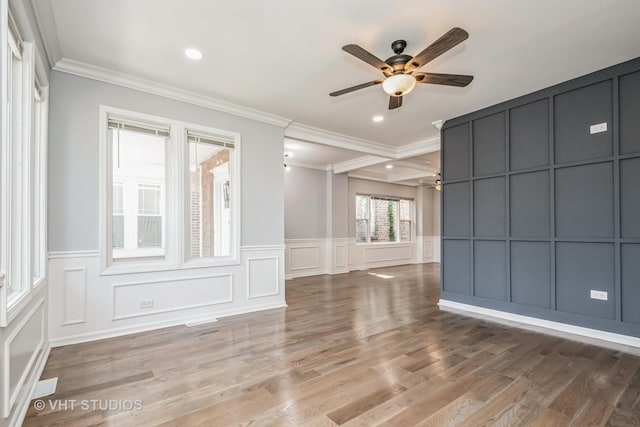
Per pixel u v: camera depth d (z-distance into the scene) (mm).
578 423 1808
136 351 2816
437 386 2215
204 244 3879
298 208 7332
